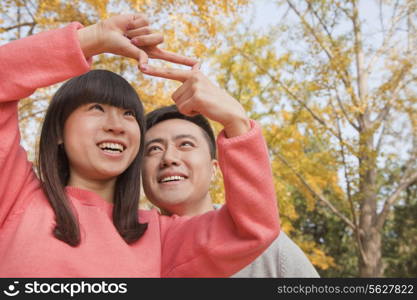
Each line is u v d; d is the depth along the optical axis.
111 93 1.23
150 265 1.18
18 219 1.10
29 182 1.19
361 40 8.21
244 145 1.07
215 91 1.08
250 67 7.58
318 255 7.77
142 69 1.07
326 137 7.22
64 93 1.24
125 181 1.30
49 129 1.23
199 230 1.17
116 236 1.18
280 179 7.89
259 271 1.66
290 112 7.60
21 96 1.06
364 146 6.80
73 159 1.21
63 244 1.06
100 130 1.20
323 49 7.37
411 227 12.84
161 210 1.83
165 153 1.73
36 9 4.29
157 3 4.34
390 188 12.36
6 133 1.07
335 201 10.44
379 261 7.81
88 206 1.21
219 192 4.85
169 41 4.39
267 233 1.06
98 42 1.11
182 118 1.86
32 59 1.06
